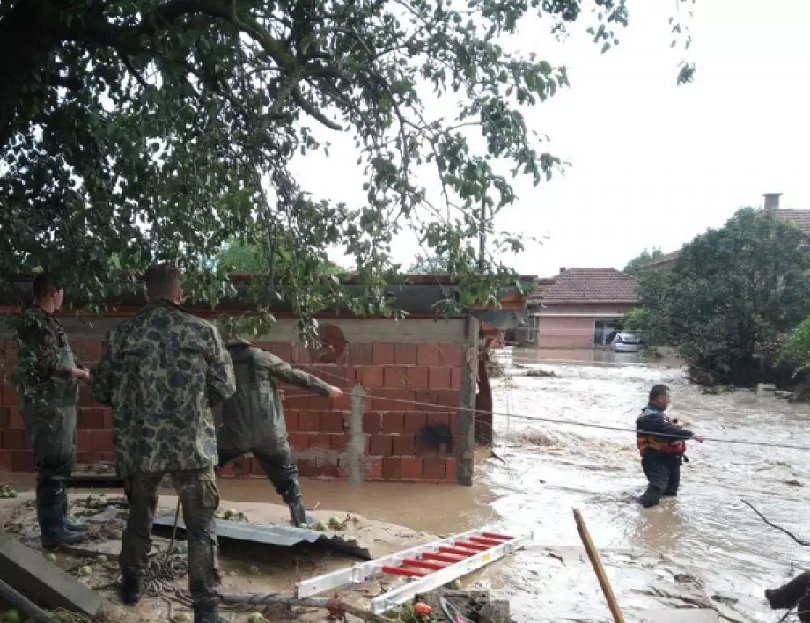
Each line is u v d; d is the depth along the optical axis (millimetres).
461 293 4141
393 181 3844
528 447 12141
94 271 4664
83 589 4301
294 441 8992
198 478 3982
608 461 11156
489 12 3887
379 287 4504
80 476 7750
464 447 8930
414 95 3801
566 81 3799
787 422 16391
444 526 7371
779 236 25969
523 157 3814
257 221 4637
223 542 5535
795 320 25344
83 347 8820
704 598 5445
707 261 26688
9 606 4203
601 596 5344
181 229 4746
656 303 35531
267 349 8930
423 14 3885
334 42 4172
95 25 4094
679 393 22719
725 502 8953
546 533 7277
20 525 5859
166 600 4516
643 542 7281
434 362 8891
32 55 4199
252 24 3900
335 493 8484
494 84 3791
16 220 4414
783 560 6922
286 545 5262
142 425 3957
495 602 4773
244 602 4484
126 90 4875
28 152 5047
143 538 4312
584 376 26703
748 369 25500
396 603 4668
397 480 8961
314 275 4652
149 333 4031
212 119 4047
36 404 4742
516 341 47750
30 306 4941
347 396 8945
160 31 3953
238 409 5871
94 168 4977
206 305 8453
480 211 3916
